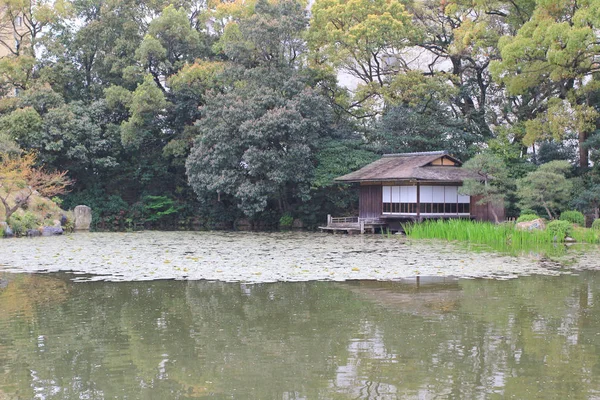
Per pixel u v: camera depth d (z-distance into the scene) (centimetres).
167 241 2534
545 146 3488
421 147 3700
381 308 1095
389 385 700
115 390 689
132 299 1189
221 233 3145
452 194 3077
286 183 3791
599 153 2964
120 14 4059
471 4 3466
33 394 680
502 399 656
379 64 3938
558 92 3444
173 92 3953
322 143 3628
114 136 3884
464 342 870
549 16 2764
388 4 3512
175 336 912
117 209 4009
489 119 3822
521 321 993
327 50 3588
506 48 2792
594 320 998
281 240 2594
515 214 3222
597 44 2692
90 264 1698
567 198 2784
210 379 723
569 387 691
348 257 1841
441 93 3572
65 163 3828
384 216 3170
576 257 1845
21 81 3991
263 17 3453
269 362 784
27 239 2622
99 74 4200
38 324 990
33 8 4178
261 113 3419
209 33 4278
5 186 2980
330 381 714
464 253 1953
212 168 3431
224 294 1234
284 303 1144
